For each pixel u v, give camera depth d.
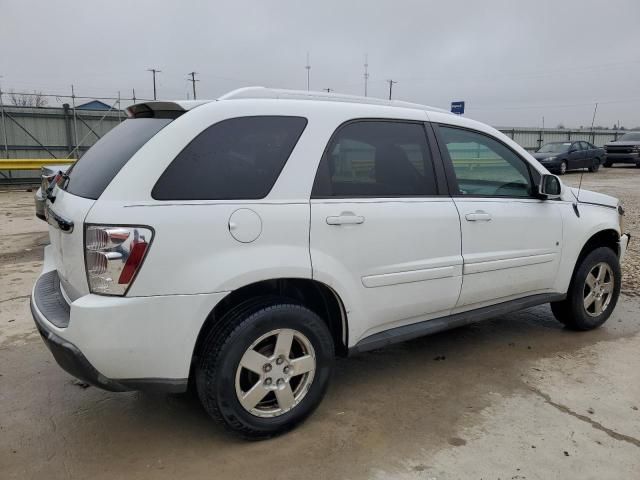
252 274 2.69
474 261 3.64
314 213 2.92
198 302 2.57
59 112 19.16
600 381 3.69
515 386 3.62
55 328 2.64
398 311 3.35
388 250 3.21
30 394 3.48
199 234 2.57
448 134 3.69
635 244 8.02
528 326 4.82
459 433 3.04
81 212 2.53
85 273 2.51
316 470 2.71
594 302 4.64
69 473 2.68
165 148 2.62
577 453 2.85
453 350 4.26
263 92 3.07
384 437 3.00
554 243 4.17
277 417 2.94
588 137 35.75
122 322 2.46
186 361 2.61
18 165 15.72
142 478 2.64
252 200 2.76
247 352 2.76
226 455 2.83
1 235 8.83
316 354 3.01
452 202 3.56
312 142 3.00
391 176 3.34
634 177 21.17
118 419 3.19
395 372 3.84
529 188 4.14
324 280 2.95
